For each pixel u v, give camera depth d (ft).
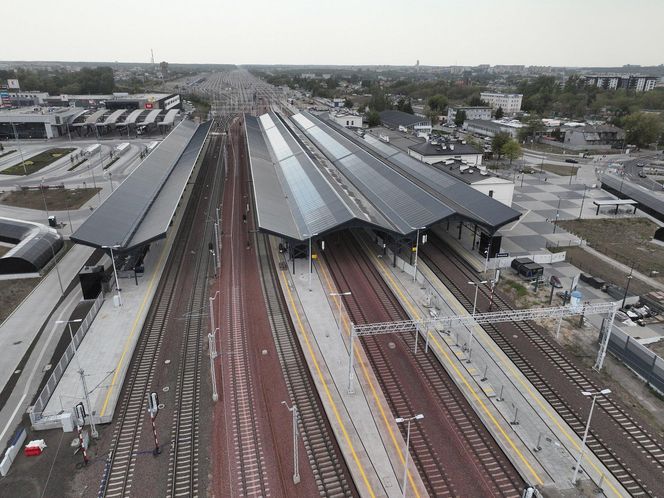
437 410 142.20
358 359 162.91
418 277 226.58
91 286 200.85
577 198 370.32
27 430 132.77
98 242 209.15
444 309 198.59
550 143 611.47
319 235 221.05
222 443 129.18
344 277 228.22
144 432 133.08
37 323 185.47
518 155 478.18
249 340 175.73
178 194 282.15
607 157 537.24
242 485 116.37
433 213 235.81
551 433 133.69
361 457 123.34
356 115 613.93
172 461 123.44
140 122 619.26
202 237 279.08
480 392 148.46
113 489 115.55
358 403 142.31
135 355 166.61
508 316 173.17
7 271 222.48
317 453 126.21
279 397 146.41
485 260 246.88
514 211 240.53
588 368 164.14
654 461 126.31
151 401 121.90
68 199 344.08
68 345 170.40
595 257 258.57
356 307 199.62
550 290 217.97
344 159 401.08
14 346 170.91
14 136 584.40
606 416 141.69
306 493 114.32
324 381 151.43
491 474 120.88
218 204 342.44
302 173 332.19
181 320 189.37
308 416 138.92
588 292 216.54
